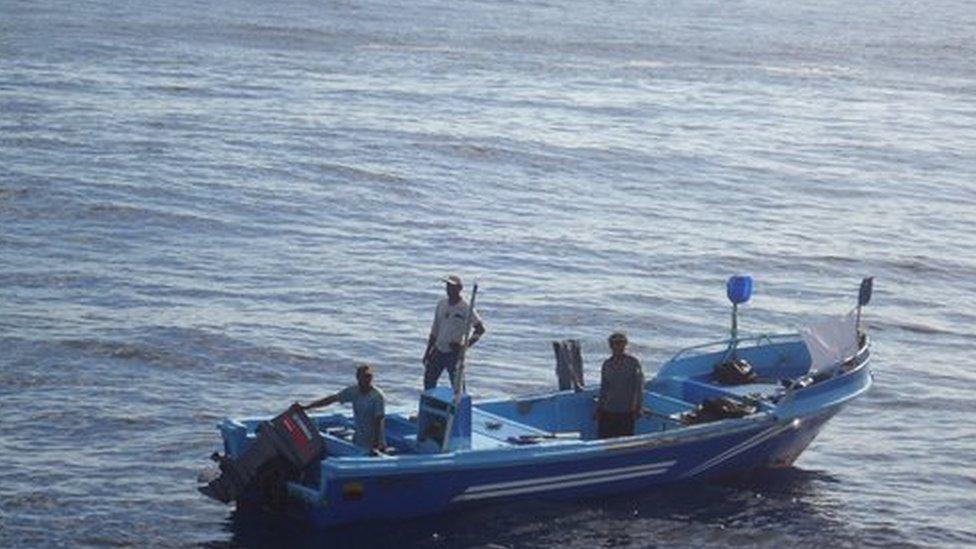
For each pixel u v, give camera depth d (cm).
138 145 7050
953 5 19938
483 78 10288
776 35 14725
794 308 5203
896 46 14425
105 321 4475
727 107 9919
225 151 7088
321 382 4109
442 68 10638
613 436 3356
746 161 7969
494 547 3097
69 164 6544
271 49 10931
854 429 3991
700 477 3444
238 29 11750
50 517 3161
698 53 12800
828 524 3344
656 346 4638
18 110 7675
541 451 3203
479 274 5350
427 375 3450
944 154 8625
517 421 3447
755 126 9212
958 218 6912
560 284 5281
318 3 14062
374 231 5891
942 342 4916
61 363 4091
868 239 6334
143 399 3872
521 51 11981
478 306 4934
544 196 6781
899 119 9956
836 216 6788
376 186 6662
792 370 3794
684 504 3356
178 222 5756
